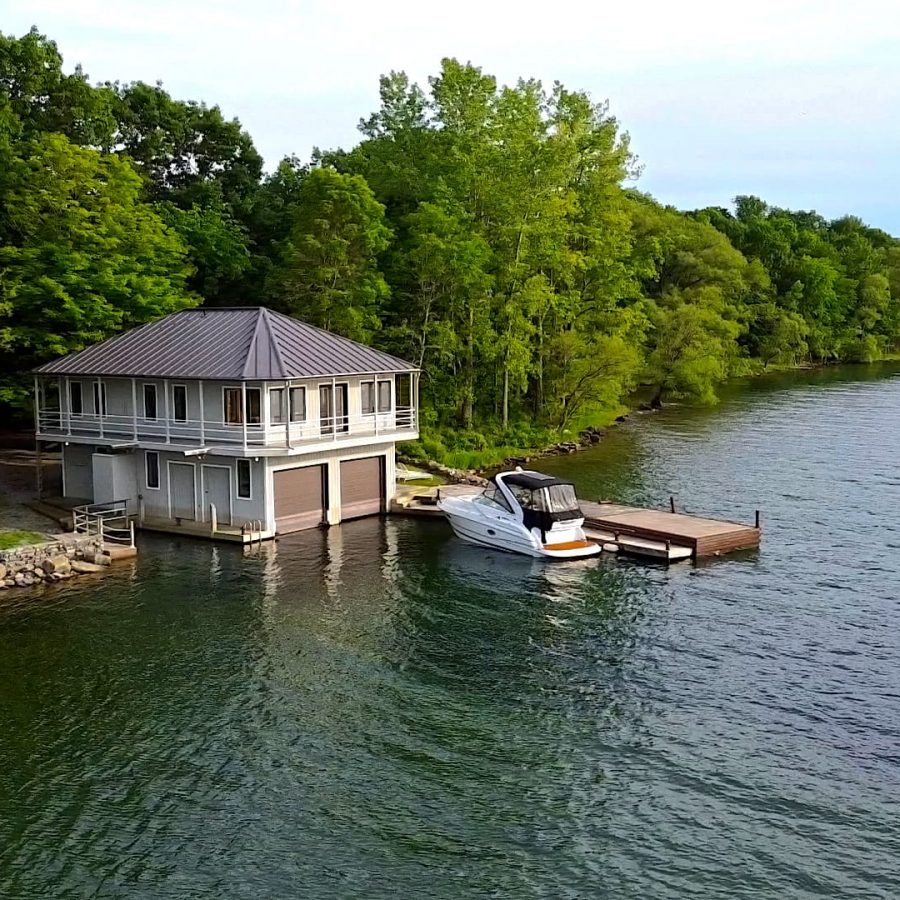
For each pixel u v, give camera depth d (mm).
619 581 36469
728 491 52062
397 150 74750
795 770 22250
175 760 22891
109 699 26109
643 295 96062
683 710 25328
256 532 41875
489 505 42031
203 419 42781
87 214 53781
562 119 71938
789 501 49438
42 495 46531
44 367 46688
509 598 34531
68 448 46250
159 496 44344
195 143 85688
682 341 87812
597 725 24516
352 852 19312
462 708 25531
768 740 23656
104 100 67500
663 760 22750
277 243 75000
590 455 64812
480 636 30750
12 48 62781
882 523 44688
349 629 31344
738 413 84750
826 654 28953
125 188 57781
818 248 151250
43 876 18688
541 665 28359
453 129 68562
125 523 43688
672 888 18156
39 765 22688
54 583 36125
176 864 19016
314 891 18156
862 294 148250
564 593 35094
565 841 19609
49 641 30266
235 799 21234
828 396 96375
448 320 65938
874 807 20703
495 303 68562
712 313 95438
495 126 68562
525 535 39906
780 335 124125
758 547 40906
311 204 62469
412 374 48438
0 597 34469
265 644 29984
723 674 27594
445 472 56781
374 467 47281
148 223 58344
